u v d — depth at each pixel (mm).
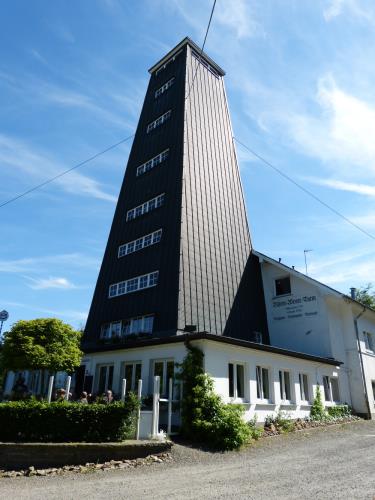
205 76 29422
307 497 7395
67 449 10617
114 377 18094
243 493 7734
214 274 21906
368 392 22469
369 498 7277
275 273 25062
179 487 8258
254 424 15453
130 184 26578
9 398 16812
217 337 14859
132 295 21672
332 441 14172
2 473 9891
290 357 18609
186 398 14047
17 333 14805
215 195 24719
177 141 24672
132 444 11016
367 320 25453
